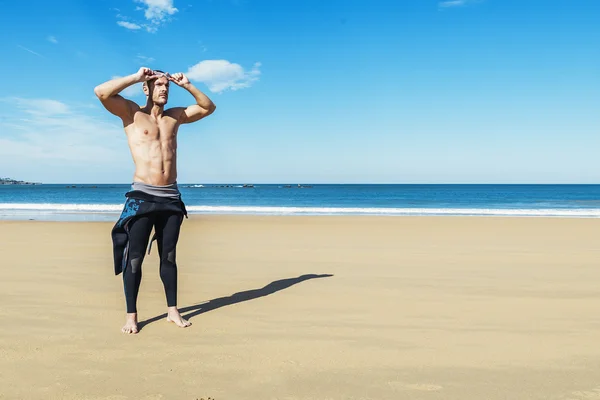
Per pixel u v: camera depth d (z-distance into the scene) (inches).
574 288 227.3
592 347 142.7
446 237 473.1
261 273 267.4
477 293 215.8
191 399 104.5
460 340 148.9
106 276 251.8
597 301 201.6
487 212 1043.3
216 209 1091.3
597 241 438.6
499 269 280.7
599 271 274.4
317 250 367.2
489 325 165.6
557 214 999.0
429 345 143.8
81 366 124.5
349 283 238.1
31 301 196.1
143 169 160.7
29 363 126.3
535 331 158.7
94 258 315.0
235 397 105.8
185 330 158.2
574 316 177.9
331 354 135.2
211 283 239.0
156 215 161.9
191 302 198.4
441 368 125.0
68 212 954.1
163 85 164.7
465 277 254.5
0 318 170.4
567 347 142.6
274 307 189.5
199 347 140.6
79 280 240.8
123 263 161.5
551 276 258.2
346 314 179.0
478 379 117.5
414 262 307.7
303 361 129.4
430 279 249.0
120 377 117.1
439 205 1652.3
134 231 158.7
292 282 241.0
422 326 163.9
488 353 137.0
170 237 165.8
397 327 162.7
